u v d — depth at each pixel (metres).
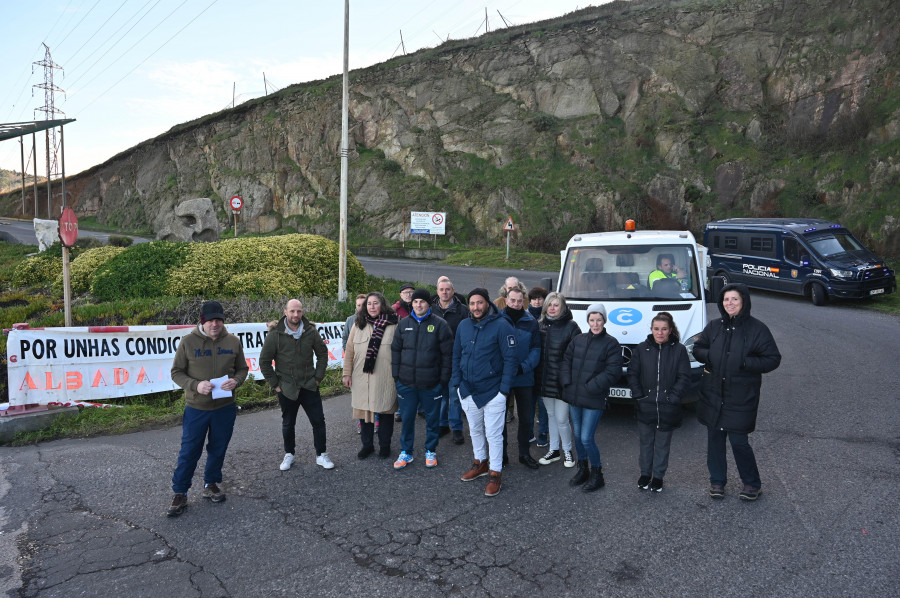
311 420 5.80
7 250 26.89
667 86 36.34
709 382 4.85
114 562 3.95
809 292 16.84
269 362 5.66
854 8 32.53
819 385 8.44
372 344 5.93
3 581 3.71
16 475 5.54
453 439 6.73
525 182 36.28
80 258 14.30
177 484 4.73
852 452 5.83
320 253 14.28
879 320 13.79
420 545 4.17
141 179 55.75
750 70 34.34
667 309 7.25
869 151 27.31
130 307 10.88
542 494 5.09
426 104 43.31
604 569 3.80
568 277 8.23
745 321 4.73
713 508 4.70
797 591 3.50
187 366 4.91
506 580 3.69
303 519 4.62
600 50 39.91
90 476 5.52
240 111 51.56
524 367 5.60
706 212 31.52
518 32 44.22
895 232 23.67
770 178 30.09
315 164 44.16
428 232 33.97
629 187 33.62
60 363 7.22
